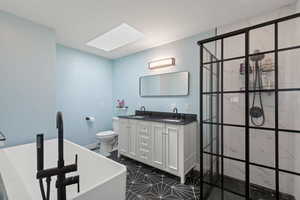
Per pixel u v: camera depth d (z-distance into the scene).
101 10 1.76
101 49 3.12
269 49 1.75
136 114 3.27
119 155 2.85
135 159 2.56
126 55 3.49
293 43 1.60
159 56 2.88
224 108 2.05
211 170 1.98
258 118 1.81
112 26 2.15
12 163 1.52
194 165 2.28
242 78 1.93
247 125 1.38
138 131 2.52
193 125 2.25
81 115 3.21
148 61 3.07
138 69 3.28
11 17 1.84
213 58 1.97
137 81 3.30
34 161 1.86
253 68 1.83
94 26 2.16
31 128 2.00
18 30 1.89
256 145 1.85
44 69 2.12
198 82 2.38
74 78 3.09
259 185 1.82
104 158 1.34
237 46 1.97
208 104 2.05
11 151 1.70
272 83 1.71
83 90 3.24
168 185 1.93
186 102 2.52
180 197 1.69
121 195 1.03
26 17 1.91
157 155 2.25
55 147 2.04
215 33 2.20
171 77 2.70
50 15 1.87
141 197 1.69
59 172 0.71
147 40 2.63
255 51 1.77
